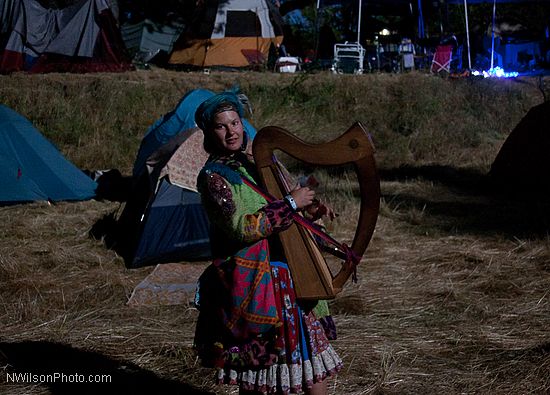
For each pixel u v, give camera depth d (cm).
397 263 674
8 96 1406
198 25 1950
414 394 402
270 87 1528
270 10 1955
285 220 303
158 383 417
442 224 837
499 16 2353
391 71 2030
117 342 479
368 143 302
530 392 402
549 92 1526
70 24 1659
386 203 941
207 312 315
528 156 1062
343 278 315
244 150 322
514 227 811
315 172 1162
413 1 2177
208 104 313
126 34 2441
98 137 1343
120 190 1019
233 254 311
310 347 308
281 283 307
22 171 956
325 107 1502
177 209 700
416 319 525
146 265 684
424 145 1380
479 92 1519
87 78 1480
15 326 511
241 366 306
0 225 815
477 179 1150
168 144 739
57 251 703
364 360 446
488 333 493
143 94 1446
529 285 599
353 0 2094
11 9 1653
